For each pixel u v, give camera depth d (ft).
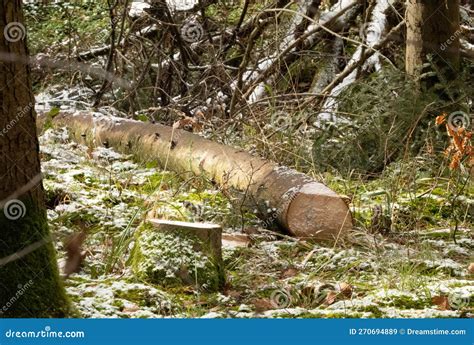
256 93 35.55
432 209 23.84
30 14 44.19
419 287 17.54
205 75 35.76
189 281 17.49
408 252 19.17
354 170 27.71
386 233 21.77
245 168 23.08
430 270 19.15
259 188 22.00
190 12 37.78
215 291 17.52
